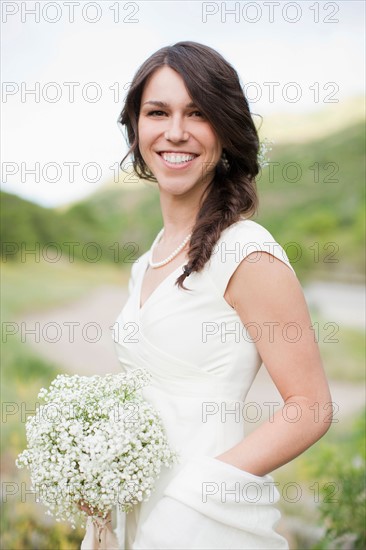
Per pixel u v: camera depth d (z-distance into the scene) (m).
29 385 6.87
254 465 1.97
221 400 2.07
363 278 9.73
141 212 11.53
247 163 2.24
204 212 2.18
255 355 2.11
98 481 1.94
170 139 2.10
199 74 2.06
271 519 2.05
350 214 10.38
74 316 9.20
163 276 2.24
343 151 10.87
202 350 2.08
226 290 2.05
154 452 1.98
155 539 1.97
